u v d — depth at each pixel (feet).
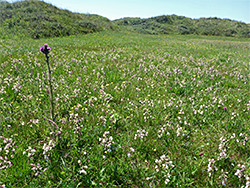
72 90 19.93
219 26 176.96
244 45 83.82
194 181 11.19
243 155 13.21
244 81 27.37
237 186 10.91
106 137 13.44
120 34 104.53
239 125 16.28
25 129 13.97
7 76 22.45
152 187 10.64
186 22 182.80
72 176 10.86
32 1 102.37
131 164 12.28
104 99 18.47
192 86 23.68
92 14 146.51
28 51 38.47
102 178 10.74
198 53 51.55
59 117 15.11
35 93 19.66
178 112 17.46
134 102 19.60
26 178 10.82
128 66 31.24
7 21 75.66
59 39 71.05
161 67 32.04
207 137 15.25
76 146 12.80
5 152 11.68
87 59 35.35
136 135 13.88
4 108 16.21
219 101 18.84
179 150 13.50
